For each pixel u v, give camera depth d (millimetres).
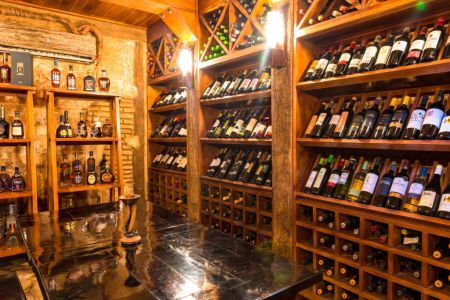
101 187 3379
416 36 1868
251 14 2682
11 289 1703
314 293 2180
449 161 1799
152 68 4195
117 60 4039
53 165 3133
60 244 1590
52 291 1115
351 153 2264
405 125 1821
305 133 2279
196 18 3240
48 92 3154
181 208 3645
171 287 1146
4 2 3299
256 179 2631
